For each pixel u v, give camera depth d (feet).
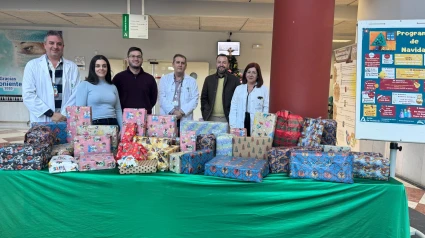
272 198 5.55
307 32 7.88
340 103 17.48
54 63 8.95
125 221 5.80
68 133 7.36
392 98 6.55
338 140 17.83
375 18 14.67
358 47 6.70
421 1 11.43
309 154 5.62
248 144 6.60
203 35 27.30
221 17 20.97
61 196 5.88
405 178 14.42
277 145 6.91
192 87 11.46
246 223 5.64
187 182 5.61
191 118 11.55
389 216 5.36
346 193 5.41
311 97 8.07
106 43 27.22
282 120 6.95
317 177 5.57
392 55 6.52
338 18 19.90
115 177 5.70
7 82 27.43
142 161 6.04
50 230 5.97
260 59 27.58
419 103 6.42
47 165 6.25
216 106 12.04
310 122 6.86
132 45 27.30
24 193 5.95
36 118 8.77
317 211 5.51
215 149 6.86
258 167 5.67
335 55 18.42
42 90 8.83
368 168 5.71
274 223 5.60
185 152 6.10
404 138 6.50
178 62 11.12
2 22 25.50
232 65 24.93
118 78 10.71
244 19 21.98
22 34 26.94
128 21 17.94
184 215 5.70
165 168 5.96
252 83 10.89
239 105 10.90
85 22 24.84
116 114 9.18
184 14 20.21
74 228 5.91
